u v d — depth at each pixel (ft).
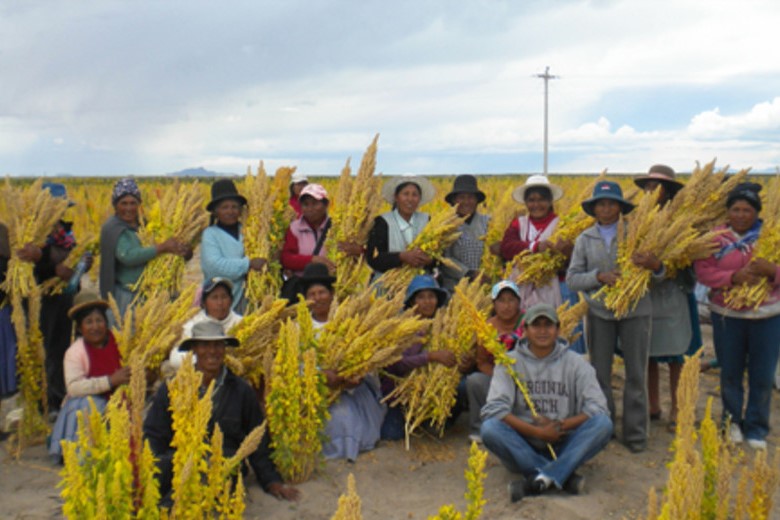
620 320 17.99
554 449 16.33
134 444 11.43
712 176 19.11
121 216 20.57
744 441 18.40
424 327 18.15
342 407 17.79
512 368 16.31
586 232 18.58
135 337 17.62
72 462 10.30
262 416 15.66
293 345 15.62
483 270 20.74
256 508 14.64
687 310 19.27
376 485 16.05
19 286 18.47
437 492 15.74
